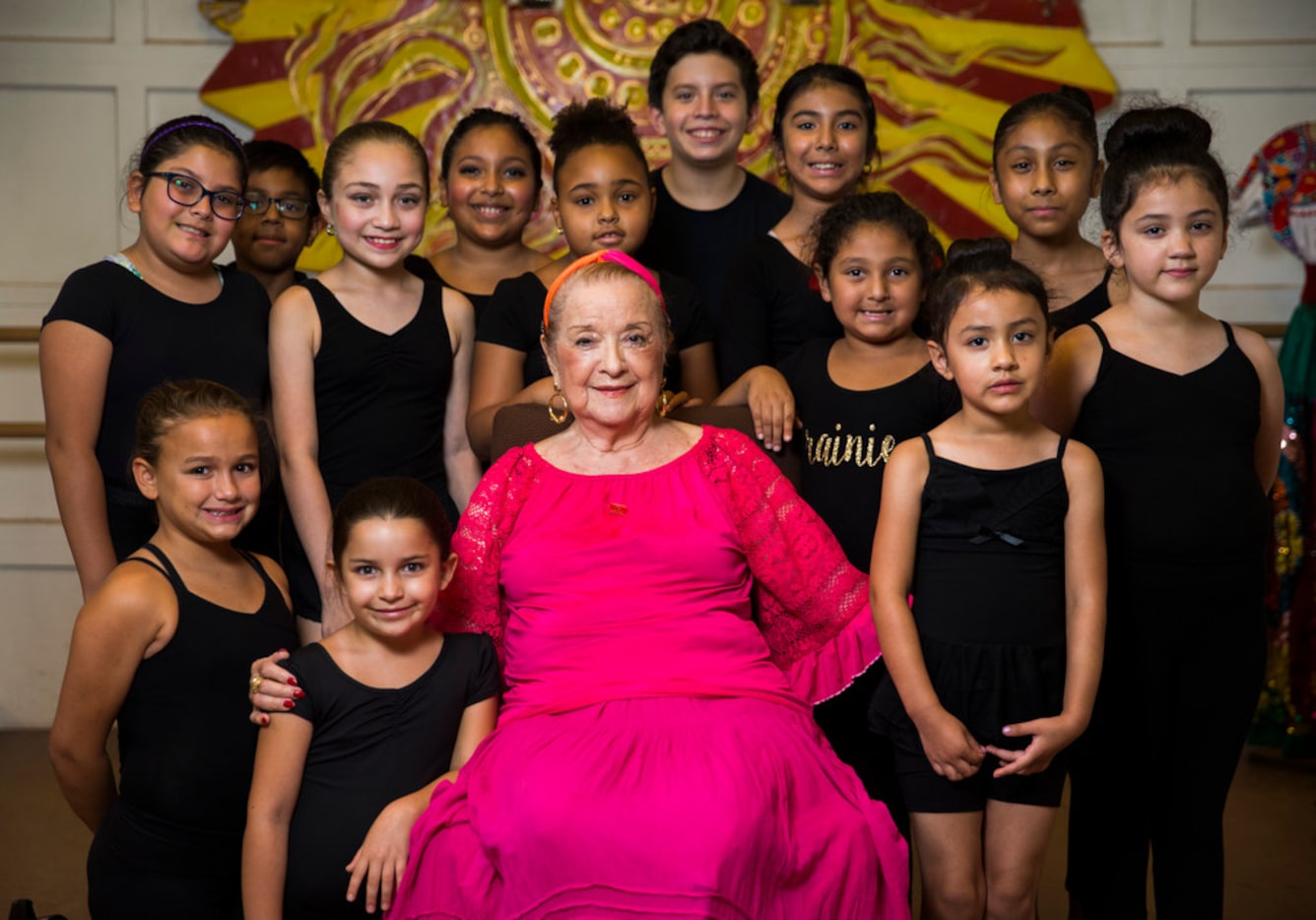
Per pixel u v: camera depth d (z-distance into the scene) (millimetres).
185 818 2320
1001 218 4352
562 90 4352
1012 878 2311
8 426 4246
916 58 4336
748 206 3508
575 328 2385
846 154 3184
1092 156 3006
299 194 3426
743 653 2355
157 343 2615
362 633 2311
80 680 2293
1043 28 4320
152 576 2320
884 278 2686
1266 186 4227
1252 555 2473
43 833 3580
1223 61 4418
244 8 4309
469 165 3434
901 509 2346
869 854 2105
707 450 2506
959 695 2277
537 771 2105
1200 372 2465
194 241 2617
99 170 4457
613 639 2314
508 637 2434
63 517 2588
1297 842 3461
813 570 2502
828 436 2719
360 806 2242
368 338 2799
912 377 2703
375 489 2262
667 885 1972
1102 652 2297
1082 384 2502
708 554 2385
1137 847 2566
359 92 4332
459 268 3523
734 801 2021
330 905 2232
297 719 2248
